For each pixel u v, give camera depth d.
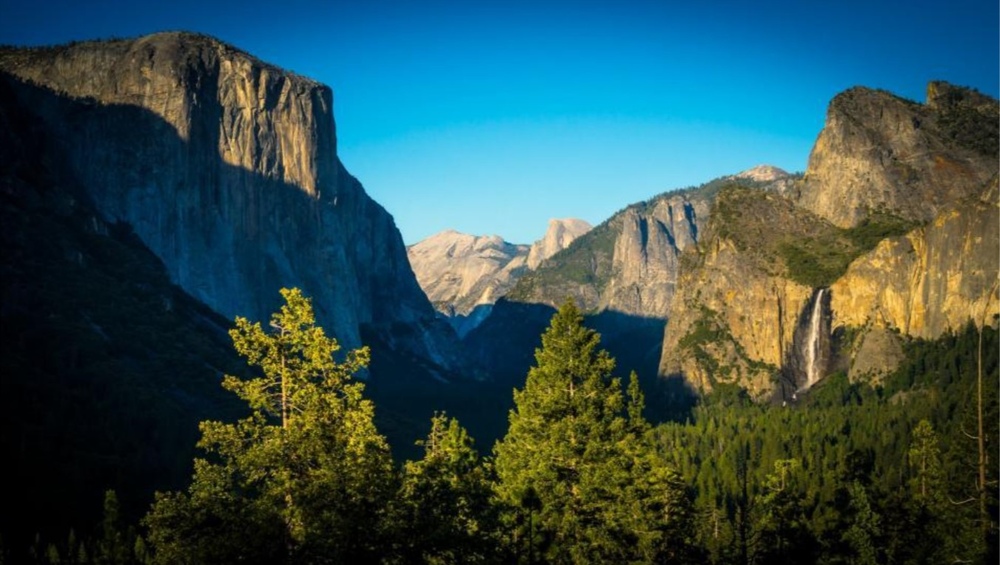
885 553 87.38
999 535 65.50
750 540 98.88
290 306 47.03
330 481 41.38
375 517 41.91
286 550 41.91
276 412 46.88
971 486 70.62
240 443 44.94
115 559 97.00
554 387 71.25
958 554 70.88
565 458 68.75
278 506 42.84
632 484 68.50
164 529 42.44
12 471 122.88
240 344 45.78
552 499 67.31
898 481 130.38
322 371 47.06
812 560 89.06
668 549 72.81
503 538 63.09
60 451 135.38
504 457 75.75
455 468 55.47
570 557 65.25
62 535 115.44
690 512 78.69
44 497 120.69
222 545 40.81
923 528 83.56
